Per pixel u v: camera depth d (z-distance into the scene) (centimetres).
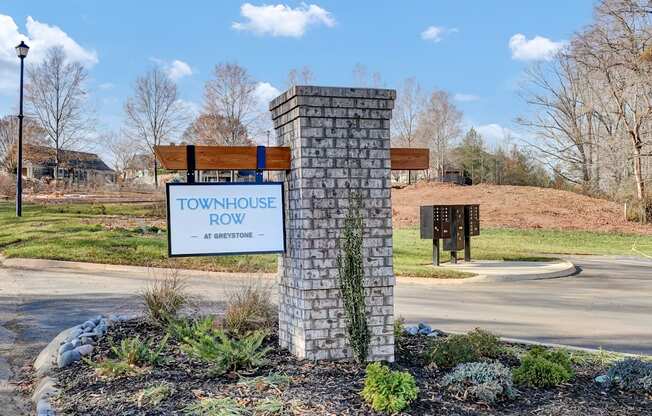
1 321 911
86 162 6800
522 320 969
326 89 596
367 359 596
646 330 889
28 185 4716
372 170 611
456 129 6888
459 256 2067
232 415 430
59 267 1627
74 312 985
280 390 488
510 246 2503
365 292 602
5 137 6281
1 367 664
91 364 567
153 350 627
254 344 603
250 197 625
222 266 1588
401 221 3350
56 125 5106
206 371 548
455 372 514
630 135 3831
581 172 4841
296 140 602
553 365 528
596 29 3791
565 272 1709
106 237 2038
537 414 453
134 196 4344
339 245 599
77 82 5153
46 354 668
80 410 466
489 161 6081
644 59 3519
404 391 451
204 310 880
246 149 611
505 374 495
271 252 628
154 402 462
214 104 5678
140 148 5675
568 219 3372
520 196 3884
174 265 1617
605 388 518
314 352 589
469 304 1140
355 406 453
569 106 4816
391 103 616
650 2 3572
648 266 1966
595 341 810
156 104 5659
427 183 4631
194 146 603
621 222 3362
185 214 608
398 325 709
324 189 596
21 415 511
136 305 1039
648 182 3681
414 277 1516
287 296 638
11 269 1592
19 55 2652
